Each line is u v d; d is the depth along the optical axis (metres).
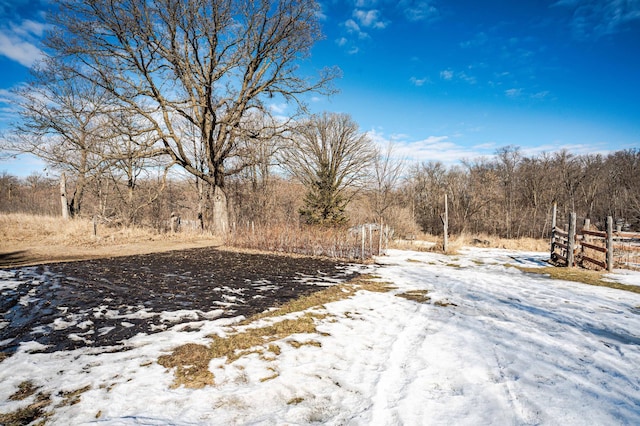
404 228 25.50
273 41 17.31
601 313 6.08
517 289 8.09
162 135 16.98
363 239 12.70
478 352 4.32
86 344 4.38
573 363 4.00
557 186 39.56
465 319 5.73
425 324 5.46
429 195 44.72
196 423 2.80
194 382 3.46
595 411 2.97
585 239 12.08
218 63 16.83
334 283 8.45
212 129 17.58
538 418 2.88
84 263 10.95
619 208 34.47
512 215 36.25
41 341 4.46
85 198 28.23
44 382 3.36
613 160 41.69
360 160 27.39
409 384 3.50
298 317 5.64
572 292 7.79
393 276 9.59
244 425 2.79
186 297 6.85
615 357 4.17
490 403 3.13
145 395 3.17
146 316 5.59
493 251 17.69
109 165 16.17
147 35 15.00
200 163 25.88
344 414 2.99
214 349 4.29
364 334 4.97
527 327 5.32
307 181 27.44
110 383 3.38
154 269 10.00
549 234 33.19
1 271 9.35
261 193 26.25
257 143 18.66
